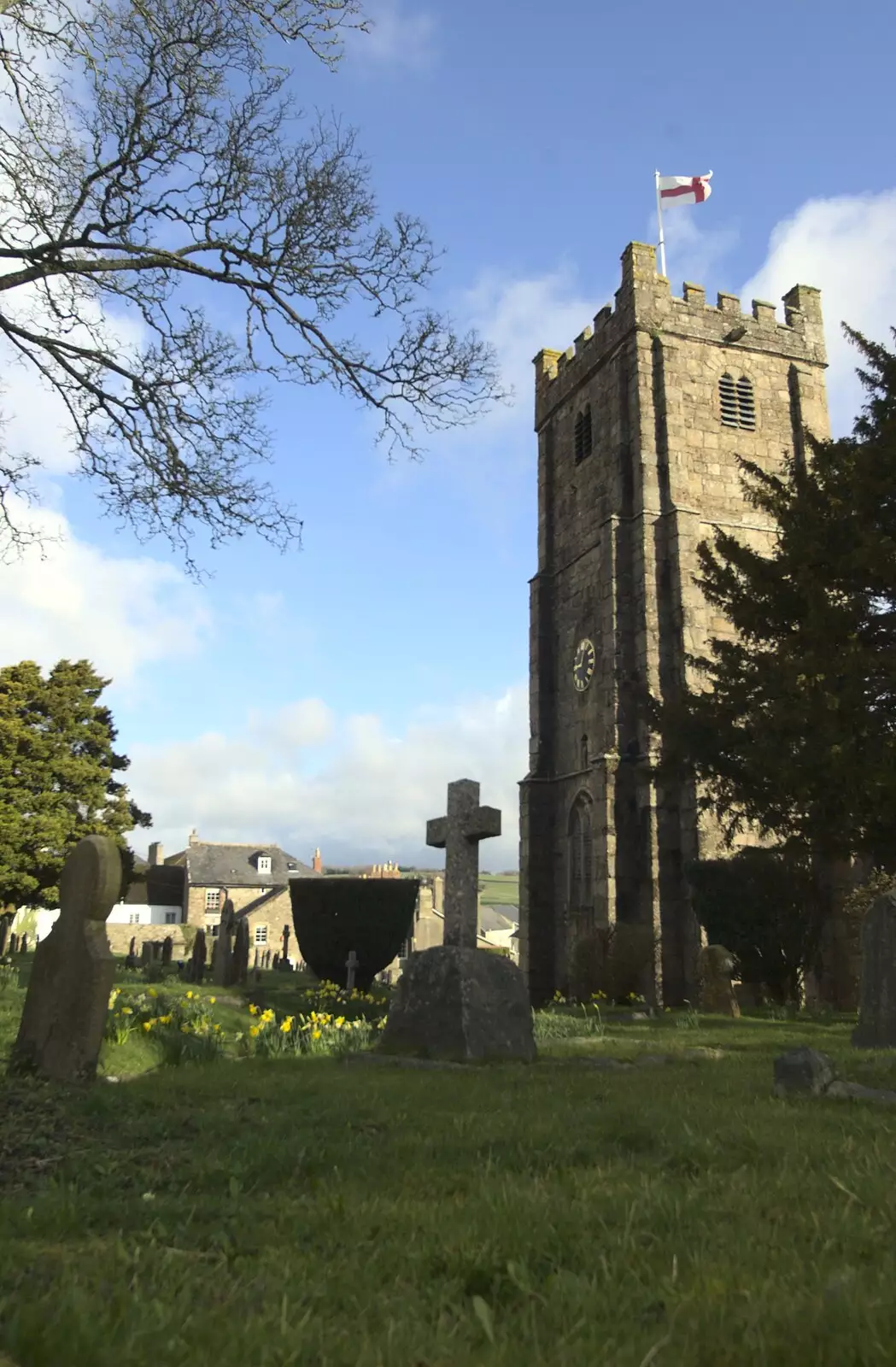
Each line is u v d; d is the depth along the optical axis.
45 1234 3.33
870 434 19.48
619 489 34.97
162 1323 2.36
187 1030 10.54
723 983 18.77
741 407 36.41
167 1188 4.07
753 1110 5.73
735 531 34.50
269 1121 5.43
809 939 23.16
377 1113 5.74
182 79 10.75
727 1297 2.57
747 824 29.34
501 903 140.25
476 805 10.98
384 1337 2.34
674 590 32.69
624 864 30.97
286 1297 2.57
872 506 17.70
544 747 37.59
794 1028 14.95
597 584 36.03
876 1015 11.20
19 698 42.62
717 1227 3.22
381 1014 16.84
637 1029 15.20
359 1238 3.26
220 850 76.94
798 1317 2.39
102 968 7.52
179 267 11.30
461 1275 2.87
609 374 37.00
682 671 31.62
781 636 20.08
